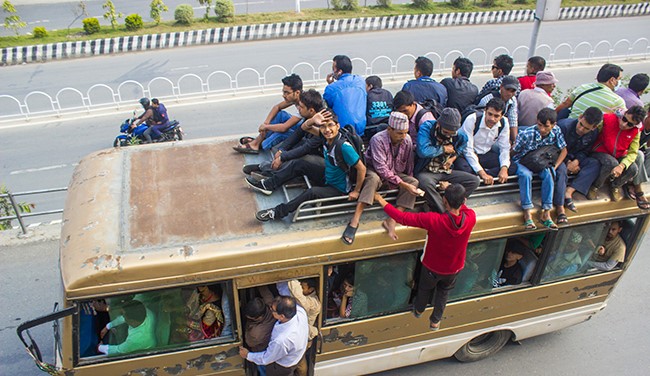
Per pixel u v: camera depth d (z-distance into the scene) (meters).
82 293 3.84
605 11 23.77
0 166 11.07
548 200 4.86
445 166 4.70
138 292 3.99
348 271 4.83
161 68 16.64
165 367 4.52
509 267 5.54
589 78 16.20
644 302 7.30
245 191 4.87
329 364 5.23
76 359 4.16
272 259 4.22
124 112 13.73
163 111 11.64
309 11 22.98
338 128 4.31
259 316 4.45
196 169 5.22
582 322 6.79
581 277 5.72
